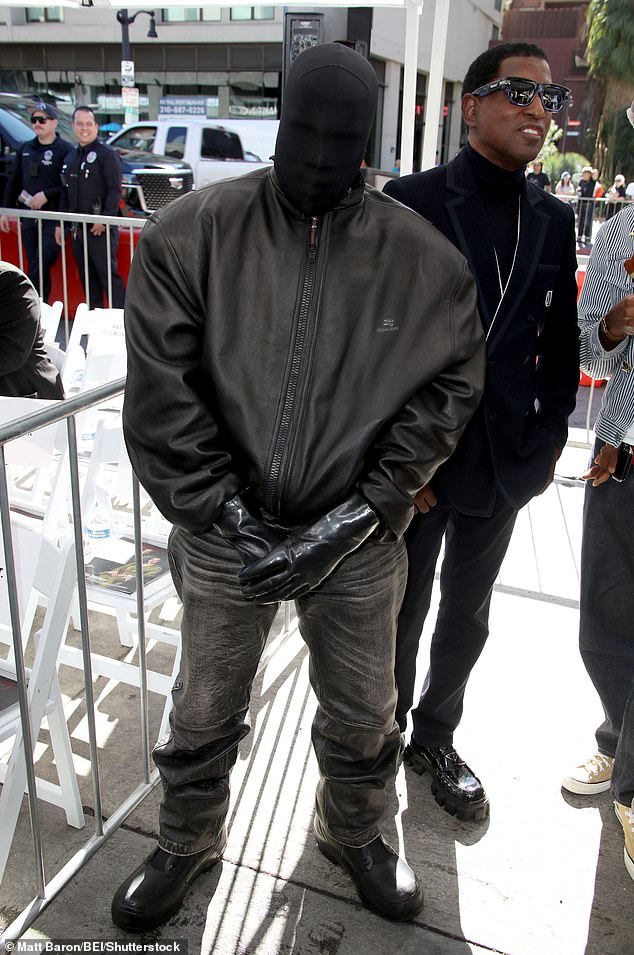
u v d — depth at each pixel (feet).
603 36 78.89
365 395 4.97
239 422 4.94
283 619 10.50
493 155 6.11
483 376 5.36
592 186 57.47
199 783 6.02
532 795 7.72
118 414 10.80
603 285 7.08
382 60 77.00
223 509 4.95
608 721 7.73
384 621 5.63
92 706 6.57
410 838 7.15
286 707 8.78
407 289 5.04
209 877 6.61
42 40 81.56
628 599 7.35
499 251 6.34
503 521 6.87
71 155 24.29
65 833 7.11
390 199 5.32
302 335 4.94
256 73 77.66
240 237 4.92
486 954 6.07
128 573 8.73
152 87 81.56
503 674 9.55
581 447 17.85
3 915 6.24
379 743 6.05
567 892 6.67
